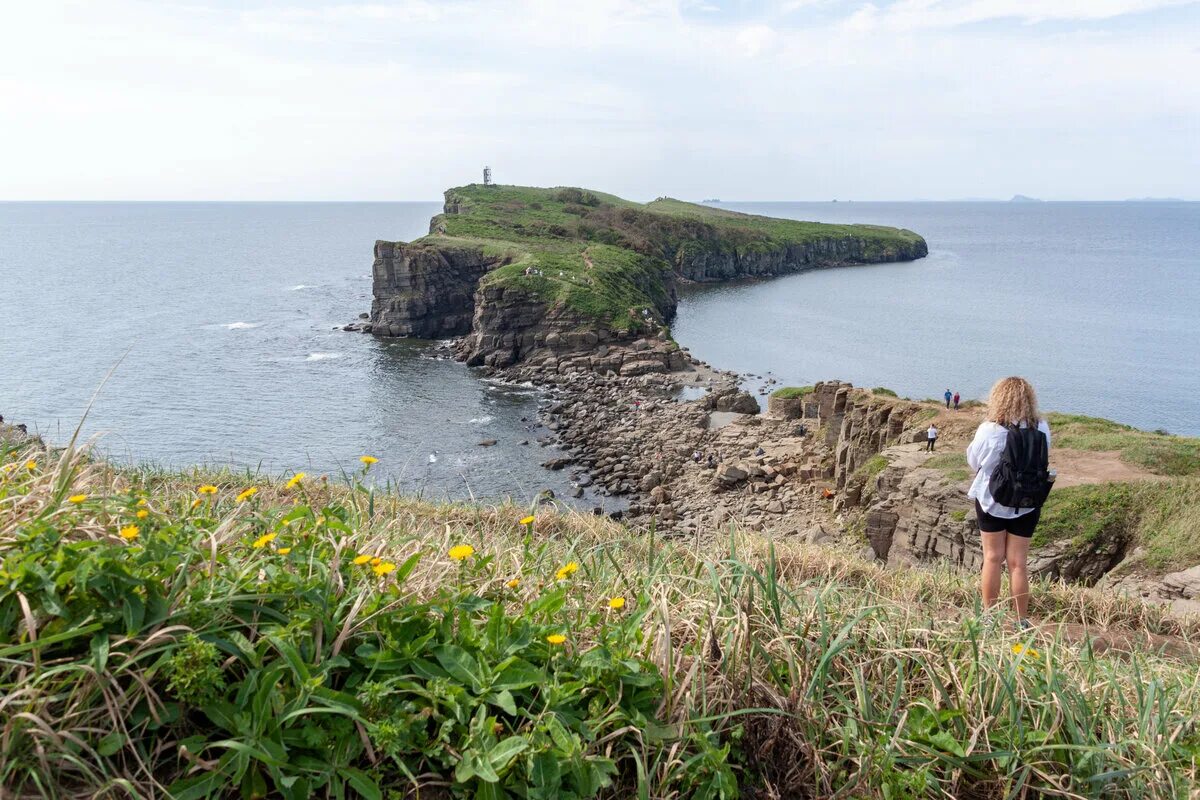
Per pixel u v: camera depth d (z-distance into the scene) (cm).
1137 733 337
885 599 455
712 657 318
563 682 281
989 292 12088
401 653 269
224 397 4744
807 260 16338
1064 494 1705
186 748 224
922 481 1972
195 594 260
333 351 6469
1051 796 298
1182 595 886
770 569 350
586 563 439
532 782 239
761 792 280
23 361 5541
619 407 4922
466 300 7725
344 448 3878
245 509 424
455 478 3541
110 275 12269
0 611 234
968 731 314
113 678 224
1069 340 7938
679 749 270
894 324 8956
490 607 304
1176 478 1698
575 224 12225
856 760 292
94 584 244
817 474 3362
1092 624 653
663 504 3247
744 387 5838
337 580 296
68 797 211
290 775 229
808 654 327
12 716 209
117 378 5100
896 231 19988
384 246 7181
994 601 528
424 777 244
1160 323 9088
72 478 324
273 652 260
